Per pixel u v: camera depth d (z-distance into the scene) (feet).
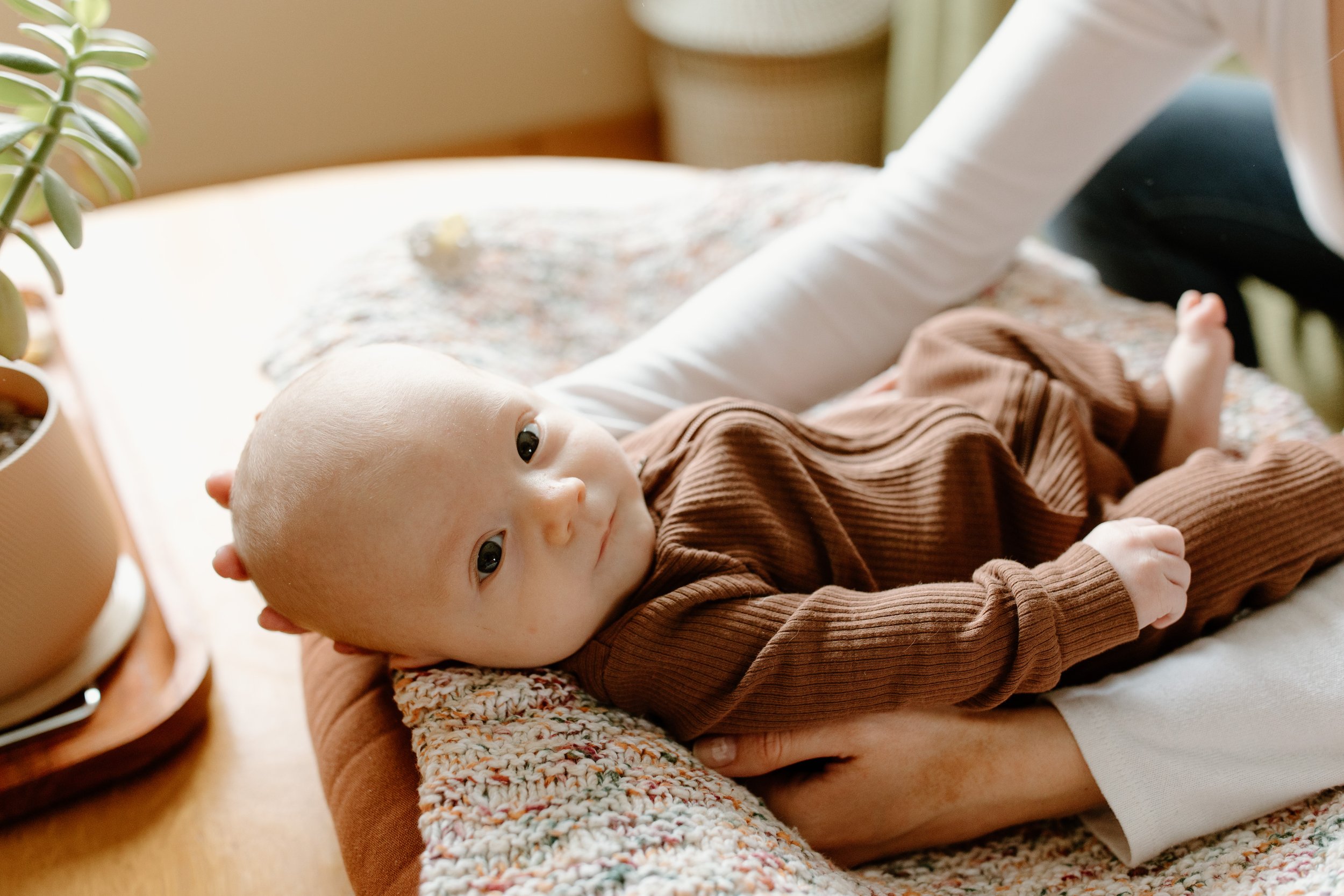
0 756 2.24
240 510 2.13
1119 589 2.07
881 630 2.05
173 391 3.39
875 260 3.09
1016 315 3.31
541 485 2.06
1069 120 2.97
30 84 2.10
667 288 3.78
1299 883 1.78
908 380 2.85
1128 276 4.01
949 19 5.50
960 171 3.07
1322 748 2.03
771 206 3.79
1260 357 3.95
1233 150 3.45
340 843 2.04
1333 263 3.51
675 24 6.18
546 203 4.17
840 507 2.43
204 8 6.08
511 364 3.36
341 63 6.54
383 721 2.19
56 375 3.34
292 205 4.23
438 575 2.01
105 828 2.25
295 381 2.22
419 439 2.03
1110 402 2.69
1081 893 2.01
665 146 7.24
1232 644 2.18
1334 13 2.48
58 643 2.22
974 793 2.13
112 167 2.21
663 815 1.82
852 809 2.15
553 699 2.05
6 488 2.02
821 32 5.98
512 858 1.73
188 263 3.94
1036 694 2.30
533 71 7.06
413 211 4.16
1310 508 2.25
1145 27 2.81
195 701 2.41
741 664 2.10
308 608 2.10
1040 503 2.40
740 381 2.95
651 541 2.27
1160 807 2.03
